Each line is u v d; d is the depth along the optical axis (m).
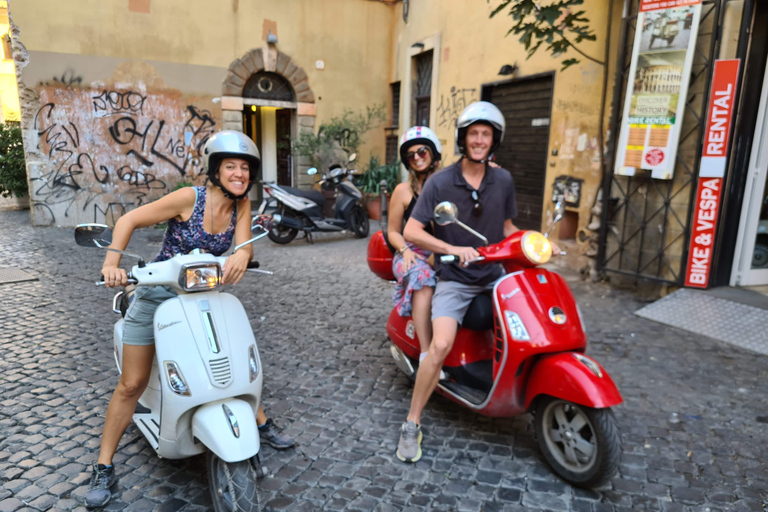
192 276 2.13
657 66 5.35
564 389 2.42
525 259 2.60
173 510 2.37
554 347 2.53
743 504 2.46
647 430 3.11
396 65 12.20
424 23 10.48
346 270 7.05
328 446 2.92
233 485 2.06
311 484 2.58
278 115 12.67
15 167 11.52
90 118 9.77
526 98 7.69
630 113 5.62
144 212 2.28
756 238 5.49
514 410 2.76
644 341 4.49
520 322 2.57
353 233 9.98
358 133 12.11
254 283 6.31
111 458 2.46
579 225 6.64
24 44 9.18
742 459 2.82
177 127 10.45
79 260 7.25
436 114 10.00
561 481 2.63
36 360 3.98
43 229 9.59
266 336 4.59
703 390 3.61
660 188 5.59
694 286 5.39
